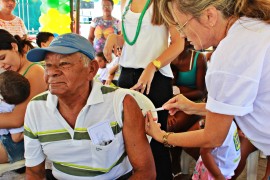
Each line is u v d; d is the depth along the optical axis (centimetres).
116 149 115
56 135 115
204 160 167
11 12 346
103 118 114
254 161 215
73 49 106
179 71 255
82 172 118
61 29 369
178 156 238
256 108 92
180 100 136
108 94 117
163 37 156
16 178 170
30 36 367
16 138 169
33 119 117
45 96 119
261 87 87
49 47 106
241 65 85
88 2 452
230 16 90
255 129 97
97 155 114
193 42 98
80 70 108
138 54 159
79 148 114
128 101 116
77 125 112
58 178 123
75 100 112
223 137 95
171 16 98
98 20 388
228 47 87
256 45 84
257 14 88
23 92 165
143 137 117
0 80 165
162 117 162
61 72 105
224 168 172
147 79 146
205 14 89
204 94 250
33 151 121
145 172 117
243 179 243
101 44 378
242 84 85
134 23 156
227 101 89
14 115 167
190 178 238
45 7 367
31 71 174
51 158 120
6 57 169
